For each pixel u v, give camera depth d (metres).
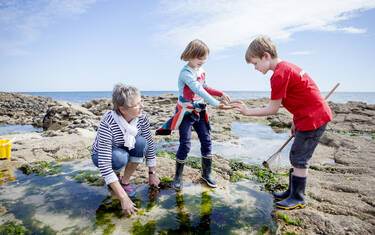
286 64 2.20
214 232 1.86
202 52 2.50
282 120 8.44
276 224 2.00
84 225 1.93
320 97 2.17
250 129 7.37
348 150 4.37
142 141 2.42
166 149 4.49
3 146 3.54
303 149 2.22
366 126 7.62
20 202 2.30
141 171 3.17
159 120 8.48
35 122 9.55
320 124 2.12
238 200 2.45
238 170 3.45
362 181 2.87
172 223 1.98
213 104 2.49
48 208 2.19
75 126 6.51
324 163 3.78
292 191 2.32
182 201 2.38
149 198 2.44
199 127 2.82
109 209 2.19
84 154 3.94
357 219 2.04
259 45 2.28
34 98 19.08
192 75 2.62
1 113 11.99
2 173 3.08
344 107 11.50
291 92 2.18
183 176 3.06
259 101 17.70
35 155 3.78
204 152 2.84
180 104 2.71
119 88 2.17
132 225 1.94
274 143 5.25
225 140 5.54
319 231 1.90
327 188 2.75
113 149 2.30
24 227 1.88
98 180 2.86
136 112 2.22
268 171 3.40
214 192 2.63
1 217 2.03
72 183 2.77
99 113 11.24
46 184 2.73
